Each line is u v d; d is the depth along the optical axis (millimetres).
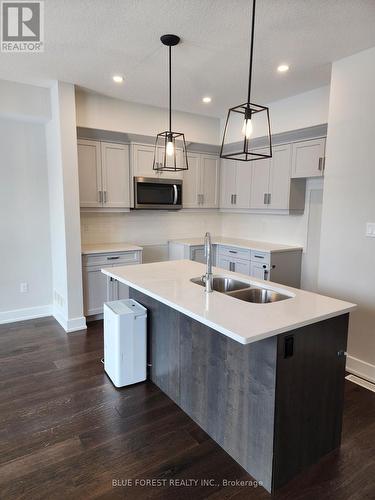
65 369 2906
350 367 2883
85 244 4367
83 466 1844
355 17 2164
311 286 4156
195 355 2166
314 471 1826
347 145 2768
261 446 1724
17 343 3410
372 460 1904
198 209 4953
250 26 2281
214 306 1885
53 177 3814
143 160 4266
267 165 4238
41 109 3553
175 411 2338
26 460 1882
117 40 2496
